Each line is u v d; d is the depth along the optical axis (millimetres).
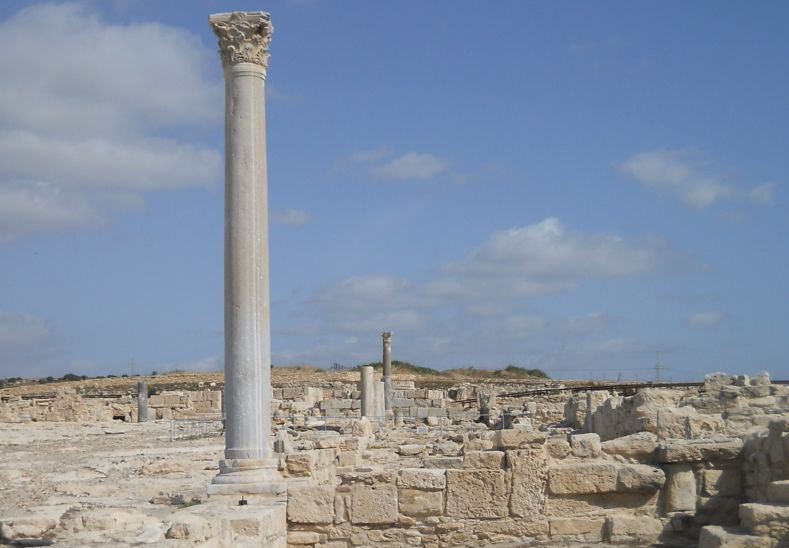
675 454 15758
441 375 90500
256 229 17953
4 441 41031
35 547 11852
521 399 53531
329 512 15633
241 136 18156
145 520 13359
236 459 17281
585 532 15500
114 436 43812
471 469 15609
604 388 48625
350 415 55031
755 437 15727
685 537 15547
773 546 13070
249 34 18422
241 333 17641
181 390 71312
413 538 15508
